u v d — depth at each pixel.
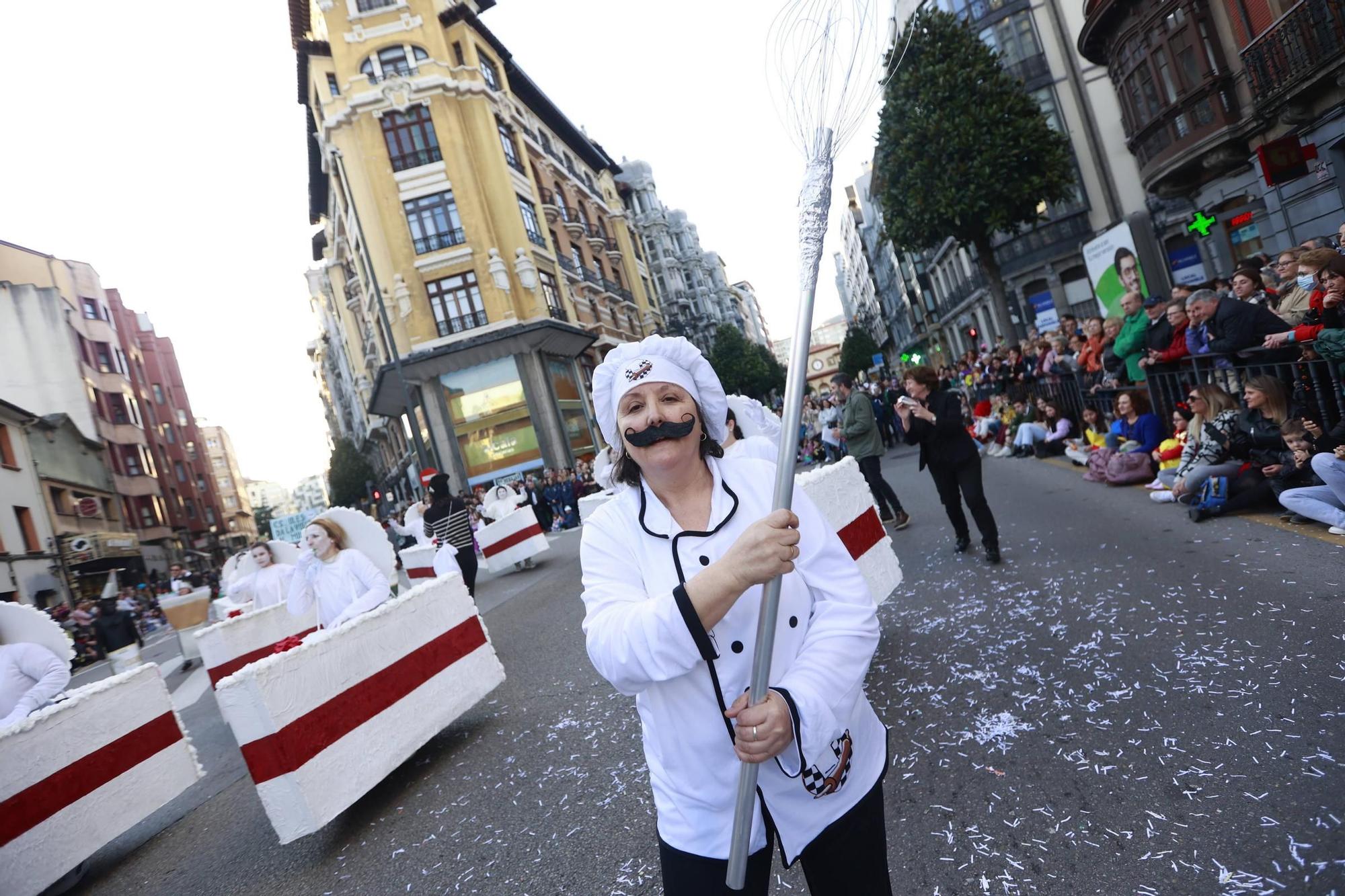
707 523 1.51
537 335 26.69
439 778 4.34
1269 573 4.44
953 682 3.96
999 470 11.14
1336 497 4.90
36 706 4.40
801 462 20.92
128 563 33.62
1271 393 5.51
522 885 3.03
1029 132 19.23
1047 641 4.19
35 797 4.13
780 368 69.00
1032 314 28.66
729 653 1.39
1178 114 18.62
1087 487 8.30
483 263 26.53
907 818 2.87
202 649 7.32
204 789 5.37
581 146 41.38
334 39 26.72
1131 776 2.78
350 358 46.94
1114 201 26.47
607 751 4.10
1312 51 13.73
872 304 87.12
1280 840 2.27
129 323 58.31
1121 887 2.24
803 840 1.42
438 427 26.72
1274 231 16.31
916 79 19.72
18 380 34.47
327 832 4.07
